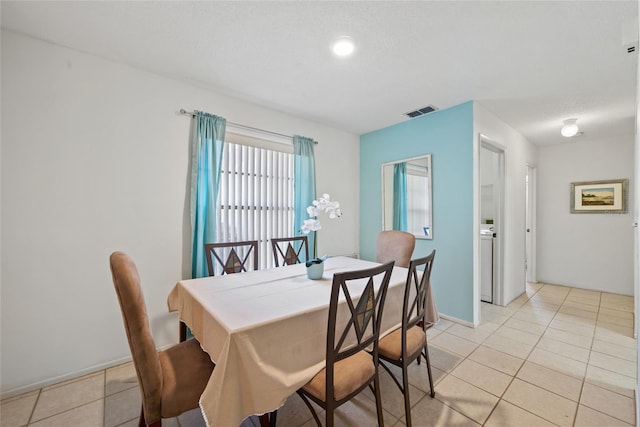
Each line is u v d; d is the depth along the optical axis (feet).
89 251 6.58
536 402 5.52
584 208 13.73
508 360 7.09
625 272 12.73
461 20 5.34
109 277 6.83
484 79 7.72
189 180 8.10
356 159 13.20
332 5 5.01
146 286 7.39
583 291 13.37
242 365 3.48
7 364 5.71
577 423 4.96
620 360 7.06
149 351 3.49
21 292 5.85
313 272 6.19
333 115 10.64
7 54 5.70
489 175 13.52
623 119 10.68
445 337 8.41
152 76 7.47
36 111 5.98
